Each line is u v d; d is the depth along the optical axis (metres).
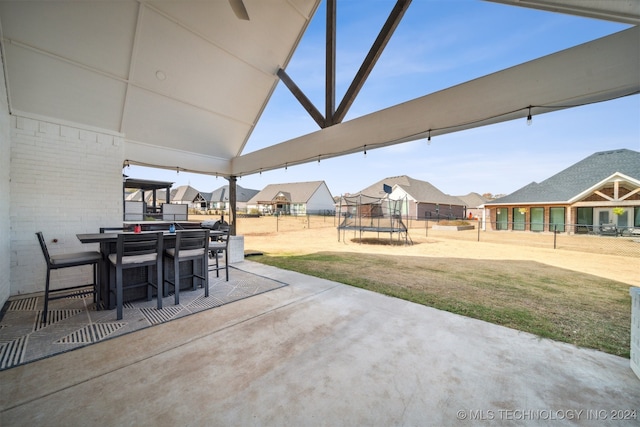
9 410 1.46
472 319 2.79
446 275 4.86
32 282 3.52
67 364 1.91
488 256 7.20
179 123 5.26
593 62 2.35
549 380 1.77
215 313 2.88
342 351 2.13
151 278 3.33
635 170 12.68
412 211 22.58
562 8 1.82
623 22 1.72
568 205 13.36
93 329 2.47
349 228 11.23
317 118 4.61
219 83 4.97
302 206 33.41
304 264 5.65
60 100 3.99
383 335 2.41
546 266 5.82
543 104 2.59
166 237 3.47
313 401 1.57
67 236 3.80
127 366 1.90
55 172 3.71
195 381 1.74
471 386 1.71
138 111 4.71
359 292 3.70
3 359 1.96
